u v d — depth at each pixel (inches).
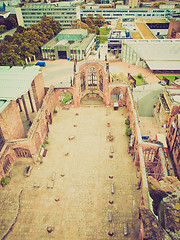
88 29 6461.6
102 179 1656.0
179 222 414.6
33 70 2236.7
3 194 1550.2
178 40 4768.7
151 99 3346.5
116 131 2138.3
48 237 1311.5
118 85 2363.4
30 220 1398.9
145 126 2662.4
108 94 2427.4
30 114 2613.2
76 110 2469.2
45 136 2052.2
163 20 7362.2
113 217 1403.8
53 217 1412.4
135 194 1539.1
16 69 2262.6
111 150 1894.7
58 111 2459.4
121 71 4495.6
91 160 1822.1
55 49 4980.3
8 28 7081.7
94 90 2733.8
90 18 7652.6
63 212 1439.5
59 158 1844.2
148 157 1653.5
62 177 1675.7
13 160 1775.3
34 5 6894.7
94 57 5216.5
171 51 4586.6
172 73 4365.2
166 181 512.7
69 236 1311.5
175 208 439.5
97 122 2271.2
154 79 4092.0
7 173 1691.7
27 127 2331.4
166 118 2591.0
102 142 2006.6
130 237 1295.5
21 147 1713.8
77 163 1796.3
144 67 4675.2
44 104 2050.9
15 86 1905.8
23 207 1475.1
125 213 1423.5
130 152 1865.2
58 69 4581.7
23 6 7012.8
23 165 1770.4
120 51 5300.2
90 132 2133.4
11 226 1364.4
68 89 2396.7
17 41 4761.3
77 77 2292.1
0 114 1578.5
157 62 4507.9
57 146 1973.4
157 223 430.9
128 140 2020.2
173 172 2018.9
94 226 1358.3
